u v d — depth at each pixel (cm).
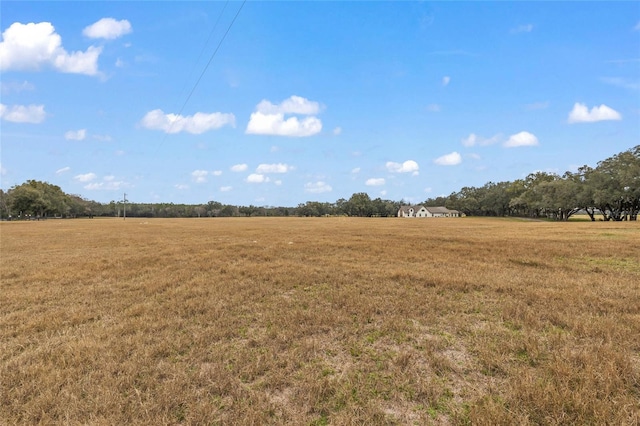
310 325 506
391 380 342
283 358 392
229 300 659
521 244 1605
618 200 5194
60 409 292
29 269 1045
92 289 768
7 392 322
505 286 730
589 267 987
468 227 3706
